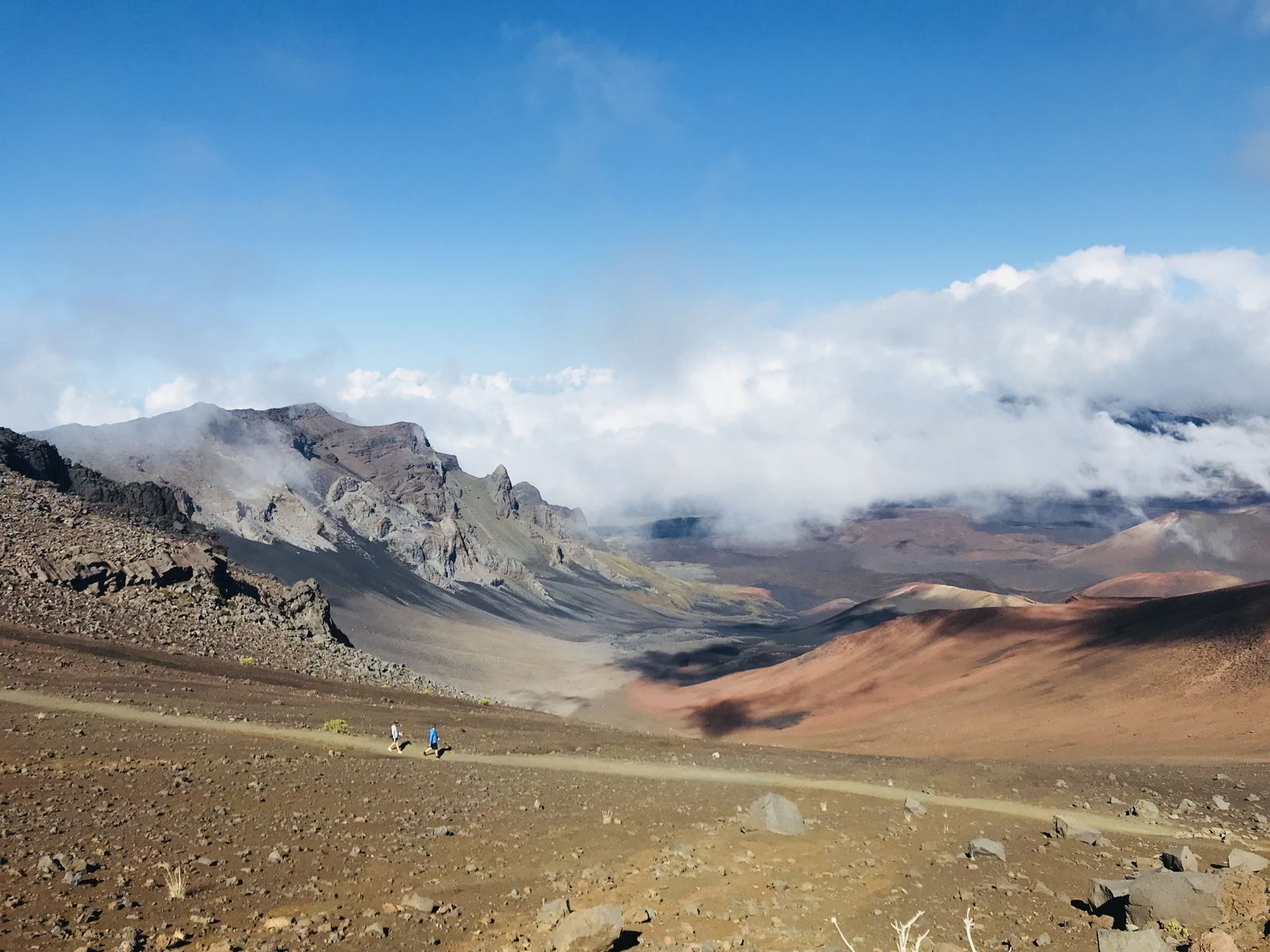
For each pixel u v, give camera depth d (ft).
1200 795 107.86
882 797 111.14
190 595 229.45
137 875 53.42
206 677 161.27
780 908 60.85
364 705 169.27
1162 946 46.16
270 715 136.46
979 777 122.42
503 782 107.86
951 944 52.54
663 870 69.62
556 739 160.45
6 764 76.84
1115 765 135.85
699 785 119.24
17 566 194.80
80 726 99.60
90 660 145.89
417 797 90.99
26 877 50.21
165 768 84.89
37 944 41.32
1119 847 82.58
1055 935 55.36
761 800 91.25
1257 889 54.19
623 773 127.54
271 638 230.07
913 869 73.26
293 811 76.23
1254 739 146.51
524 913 56.70
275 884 55.67
